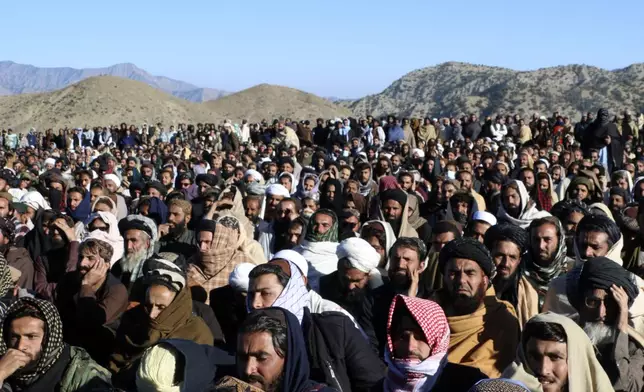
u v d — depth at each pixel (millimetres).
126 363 5117
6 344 4469
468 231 7535
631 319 4891
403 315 4113
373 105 156625
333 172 13500
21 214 10344
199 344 4414
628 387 4574
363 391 4391
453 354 4754
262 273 4844
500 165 14141
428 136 29906
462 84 156125
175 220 8555
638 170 16812
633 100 131875
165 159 23031
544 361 3969
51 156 29688
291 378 3814
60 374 4496
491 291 4992
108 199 9852
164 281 5082
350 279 5707
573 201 8328
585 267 4824
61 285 6258
